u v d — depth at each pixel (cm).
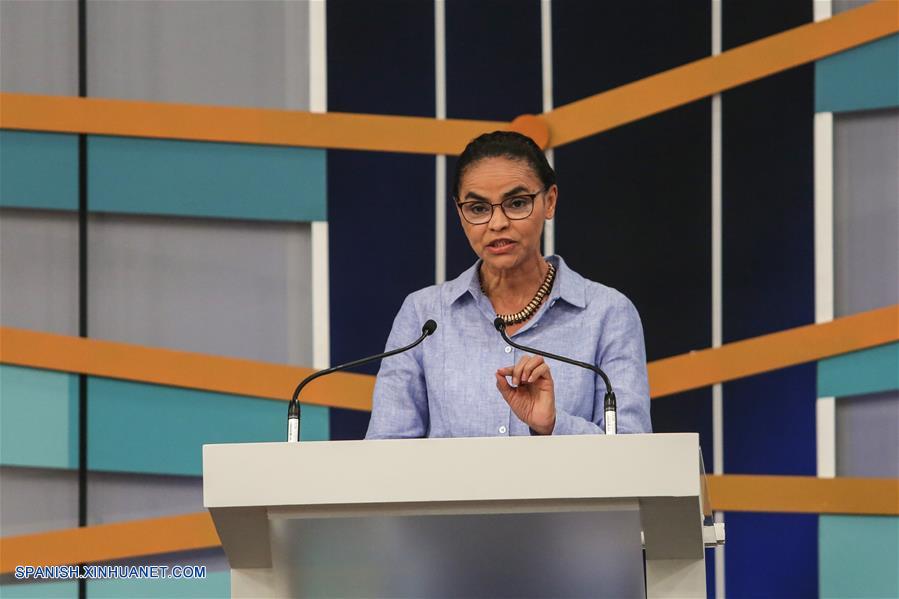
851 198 1301
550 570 599
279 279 1338
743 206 1313
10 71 1353
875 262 1290
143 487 1310
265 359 1329
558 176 1333
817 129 1309
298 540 605
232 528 604
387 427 823
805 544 1269
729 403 1294
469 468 560
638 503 564
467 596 618
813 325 1291
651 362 1306
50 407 1313
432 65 1351
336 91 1352
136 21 1364
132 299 1334
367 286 1333
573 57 1342
